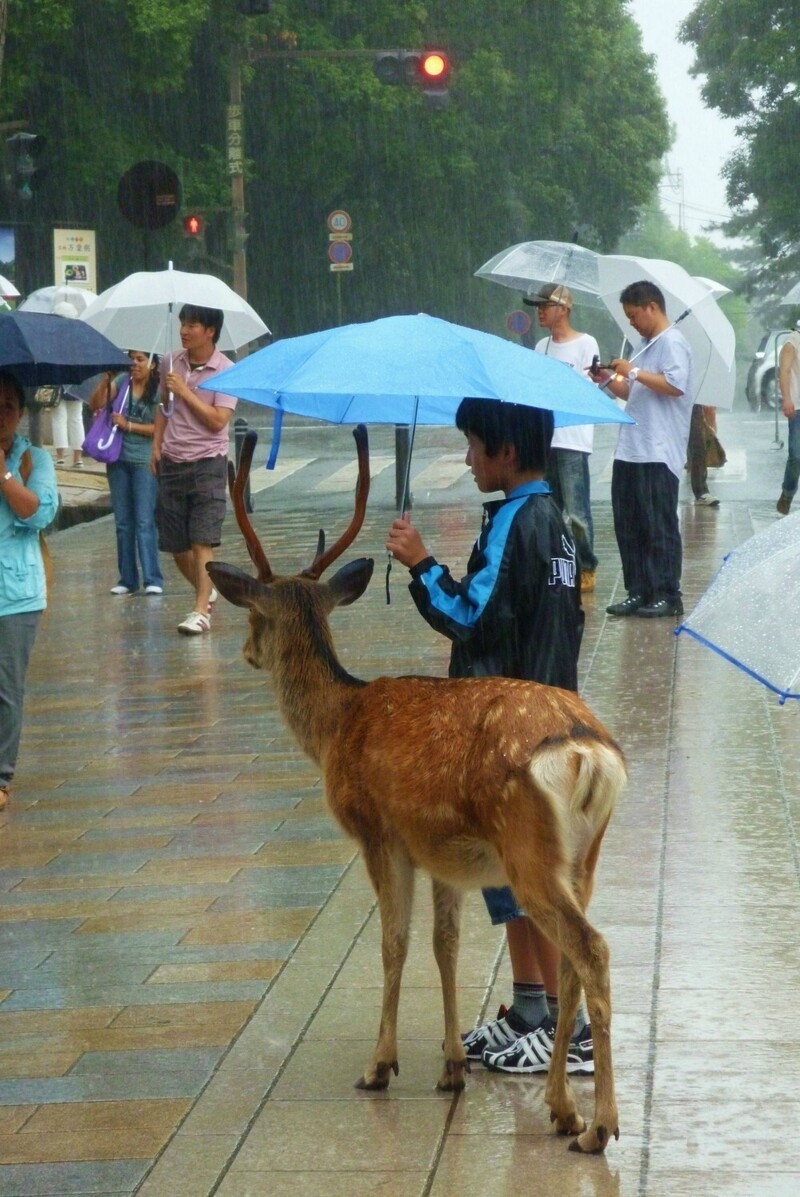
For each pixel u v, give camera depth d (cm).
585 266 2098
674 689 1488
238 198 4853
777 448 3953
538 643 729
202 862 1066
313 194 7106
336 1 6525
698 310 1923
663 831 1084
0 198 5600
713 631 669
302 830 1130
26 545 1220
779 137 7881
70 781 1288
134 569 2194
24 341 1174
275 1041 781
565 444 1922
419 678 717
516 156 7675
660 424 1783
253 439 798
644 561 1823
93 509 3144
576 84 7819
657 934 893
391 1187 634
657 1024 775
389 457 3791
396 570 2225
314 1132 685
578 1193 624
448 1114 699
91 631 1930
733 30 7938
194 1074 746
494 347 732
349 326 757
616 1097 698
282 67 6462
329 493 3200
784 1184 625
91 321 2075
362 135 7000
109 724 1474
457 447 3978
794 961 848
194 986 852
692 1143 661
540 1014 753
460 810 666
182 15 5172
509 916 738
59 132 5481
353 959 884
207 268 6781
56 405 3256
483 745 662
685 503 2875
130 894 1005
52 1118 705
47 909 984
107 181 5616
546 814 639
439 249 7794
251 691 1588
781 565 669
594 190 8394
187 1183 643
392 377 700
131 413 2139
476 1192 627
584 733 649
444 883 703
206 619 1897
